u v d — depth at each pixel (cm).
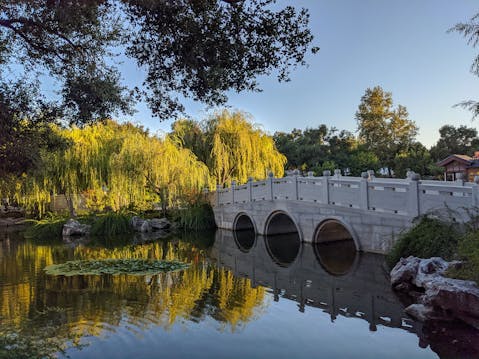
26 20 553
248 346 512
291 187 1465
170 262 1133
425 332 545
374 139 3738
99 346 511
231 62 508
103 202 2120
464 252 663
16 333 556
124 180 1950
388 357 470
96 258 1254
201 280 912
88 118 634
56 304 713
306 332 560
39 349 493
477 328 550
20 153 641
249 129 2270
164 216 2248
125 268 1046
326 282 870
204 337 545
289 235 1727
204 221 2116
